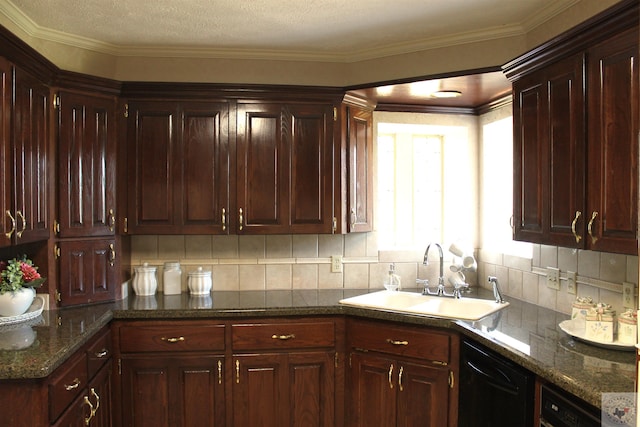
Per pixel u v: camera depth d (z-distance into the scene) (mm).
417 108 3361
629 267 2137
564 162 2025
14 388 1747
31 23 2502
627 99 1694
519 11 2375
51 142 2580
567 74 2000
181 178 2916
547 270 2711
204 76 3000
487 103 3291
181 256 3236
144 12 2377
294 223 2986
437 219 3596
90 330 2211
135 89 2867
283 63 3023
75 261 2695
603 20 1761
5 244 2076
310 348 2721
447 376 2475
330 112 3008
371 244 3375
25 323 2332
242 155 2945
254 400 2682
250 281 3279
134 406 2627
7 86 2092
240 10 2350
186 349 2639
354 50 2932
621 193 1721
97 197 2771
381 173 3543
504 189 3256
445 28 2588
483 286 3406
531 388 1850
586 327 1985
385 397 2643
